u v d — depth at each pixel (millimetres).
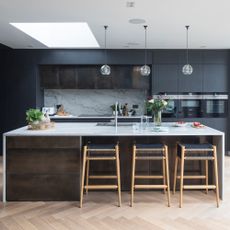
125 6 3410
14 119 6367
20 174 3715
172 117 6426
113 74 6504
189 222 3045
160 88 6391
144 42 5602
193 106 6449
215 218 3152
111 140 4020
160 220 3098
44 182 3715
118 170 3564
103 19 3947
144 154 3994
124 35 4961
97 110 7023
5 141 3680
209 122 6453
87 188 3764
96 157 3629
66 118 6363
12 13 3678
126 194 3965
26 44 5762
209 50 6367
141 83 6500
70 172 3705
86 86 6516
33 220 3105
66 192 3715
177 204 3572
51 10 3559
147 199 3754
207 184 3951
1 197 3838
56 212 3332
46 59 6320
